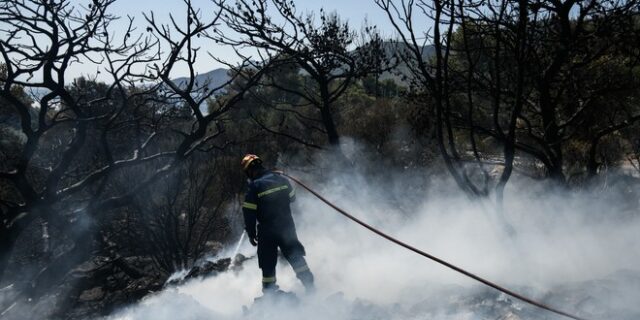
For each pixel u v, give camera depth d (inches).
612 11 271.3
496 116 243.3
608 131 334.0
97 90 474.3
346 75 433.7
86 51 335.0
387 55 415.5
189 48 360.8
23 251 465.7
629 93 332.5
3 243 318.3
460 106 343.6
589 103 305.4
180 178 503.8
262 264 226.5
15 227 322.0
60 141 503.8
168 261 482.6
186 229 540.1
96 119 345.4
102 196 479.2
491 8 241.8
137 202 481.7
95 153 490.9
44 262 429.7
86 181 351.6
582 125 352.8
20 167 323.6
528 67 259.0
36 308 360.2
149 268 485.7
